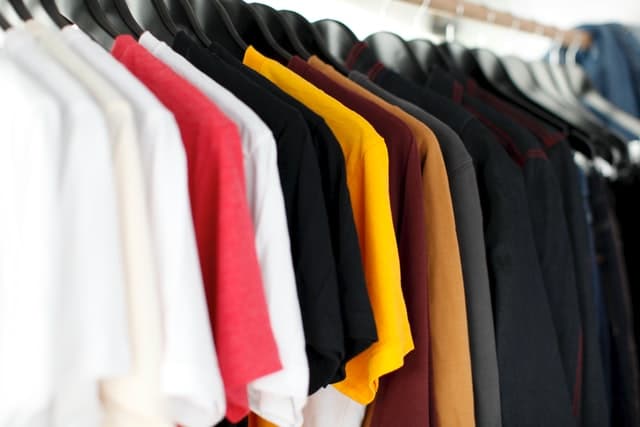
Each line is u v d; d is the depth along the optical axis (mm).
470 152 811
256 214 563
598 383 942
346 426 757
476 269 763
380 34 1003
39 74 481
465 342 749
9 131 442
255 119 565
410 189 699
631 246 1142
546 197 860
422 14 1126
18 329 437
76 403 451
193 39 778
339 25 958
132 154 481
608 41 1300
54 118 436
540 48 1435
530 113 1072
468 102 914
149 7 783
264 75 738
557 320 881
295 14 908
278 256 560
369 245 659
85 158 450
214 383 490
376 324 644
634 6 1429
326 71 798
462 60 1085
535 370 816
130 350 470
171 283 489
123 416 497
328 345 590
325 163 634
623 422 1099
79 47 579
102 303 451
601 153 1125
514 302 796
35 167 433
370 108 720
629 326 1074
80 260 447
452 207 741
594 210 1074
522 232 798
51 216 433
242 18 855
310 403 766
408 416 720
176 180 496
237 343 519
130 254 483
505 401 807
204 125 530
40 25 595
